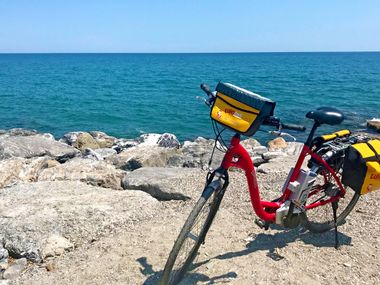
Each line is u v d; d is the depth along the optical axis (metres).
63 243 2.49
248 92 1.83
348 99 16.97
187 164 4.55
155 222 2.70
